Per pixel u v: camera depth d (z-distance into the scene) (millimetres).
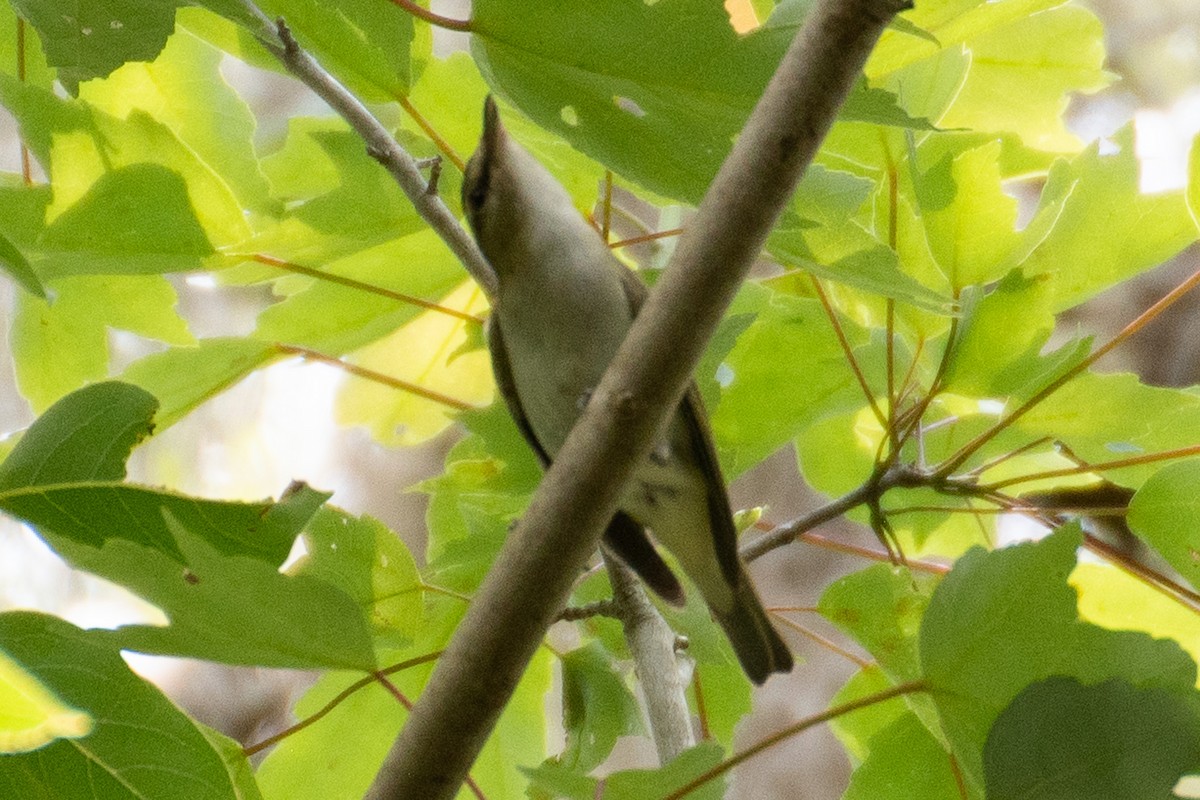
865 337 5613
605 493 3275
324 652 3738
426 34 5059
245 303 12414
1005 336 4805
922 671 3803
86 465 3678
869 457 6043
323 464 13008
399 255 5477
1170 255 5027
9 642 3469
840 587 5082
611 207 5922
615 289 5398
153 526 3672
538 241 5344
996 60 5699
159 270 4762
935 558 6117
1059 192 5082
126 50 3457
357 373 5504
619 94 3979
